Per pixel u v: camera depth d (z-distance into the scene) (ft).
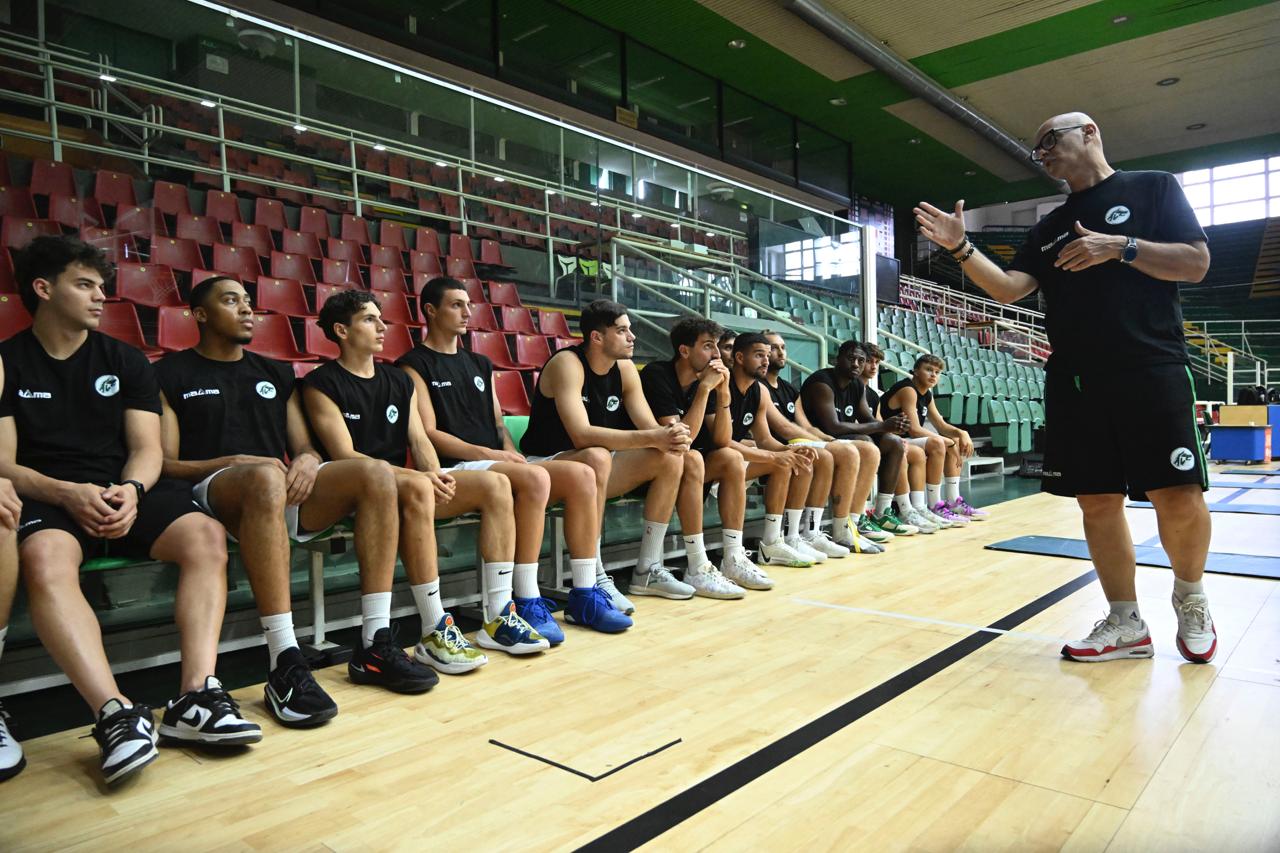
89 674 4.02
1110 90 31.42
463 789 3.77
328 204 14.26
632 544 9.84
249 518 4.82
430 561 5.76
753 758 4.11
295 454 6.15
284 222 13.88
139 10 12.73
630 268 12.95
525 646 5.98
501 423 7.79
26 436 4.78
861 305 14.20
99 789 3.82
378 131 12.87
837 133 35.47
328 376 6.13
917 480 12.77
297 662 4.77
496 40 23.08
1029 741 4.31
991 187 44.24
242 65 12.64
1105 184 5.91
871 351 11.79
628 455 7.90
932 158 39.04
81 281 4.88
